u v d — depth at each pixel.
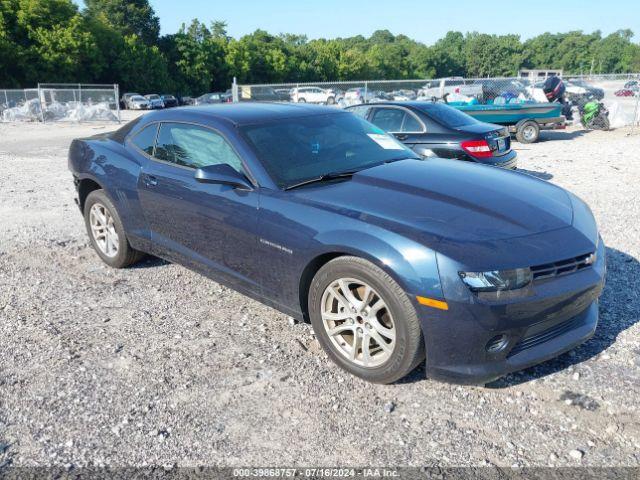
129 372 3.38
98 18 73.12
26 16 52.06
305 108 4.50
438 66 148.38
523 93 17.20
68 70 55.00
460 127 7.93
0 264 5.39
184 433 2.80
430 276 2.76
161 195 4.26
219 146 3.93
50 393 3.17
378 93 19.56
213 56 75.56
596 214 6.70
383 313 3.10
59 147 15.38
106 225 5.07
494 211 3.14
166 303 4.39
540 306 2.82
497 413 2.88
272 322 4.02
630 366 3.26
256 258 3.63
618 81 20.92
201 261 4.13
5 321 4.12
